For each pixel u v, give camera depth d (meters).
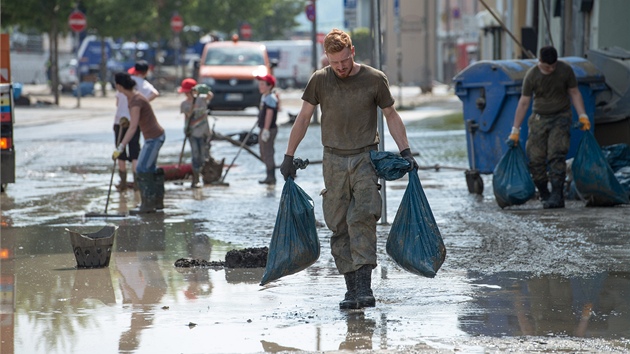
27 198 32.28
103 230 21.23
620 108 32.16
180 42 146.12
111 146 51.97
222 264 20.53
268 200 31.59
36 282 18.89
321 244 22.88
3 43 33.50
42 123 69.19
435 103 93.88
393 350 13.63
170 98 117.50
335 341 14.21
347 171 16.28
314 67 70.94
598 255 20.59
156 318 15.81
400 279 18.64
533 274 18.84
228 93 79.69
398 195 31.94
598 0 38.78
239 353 13.69
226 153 48.91
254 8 157.88
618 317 15.46
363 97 16.23
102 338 14.60
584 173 27.45
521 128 30.53
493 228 24.39
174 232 25.14
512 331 14.62
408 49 157.00
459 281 18.34
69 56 178.50
